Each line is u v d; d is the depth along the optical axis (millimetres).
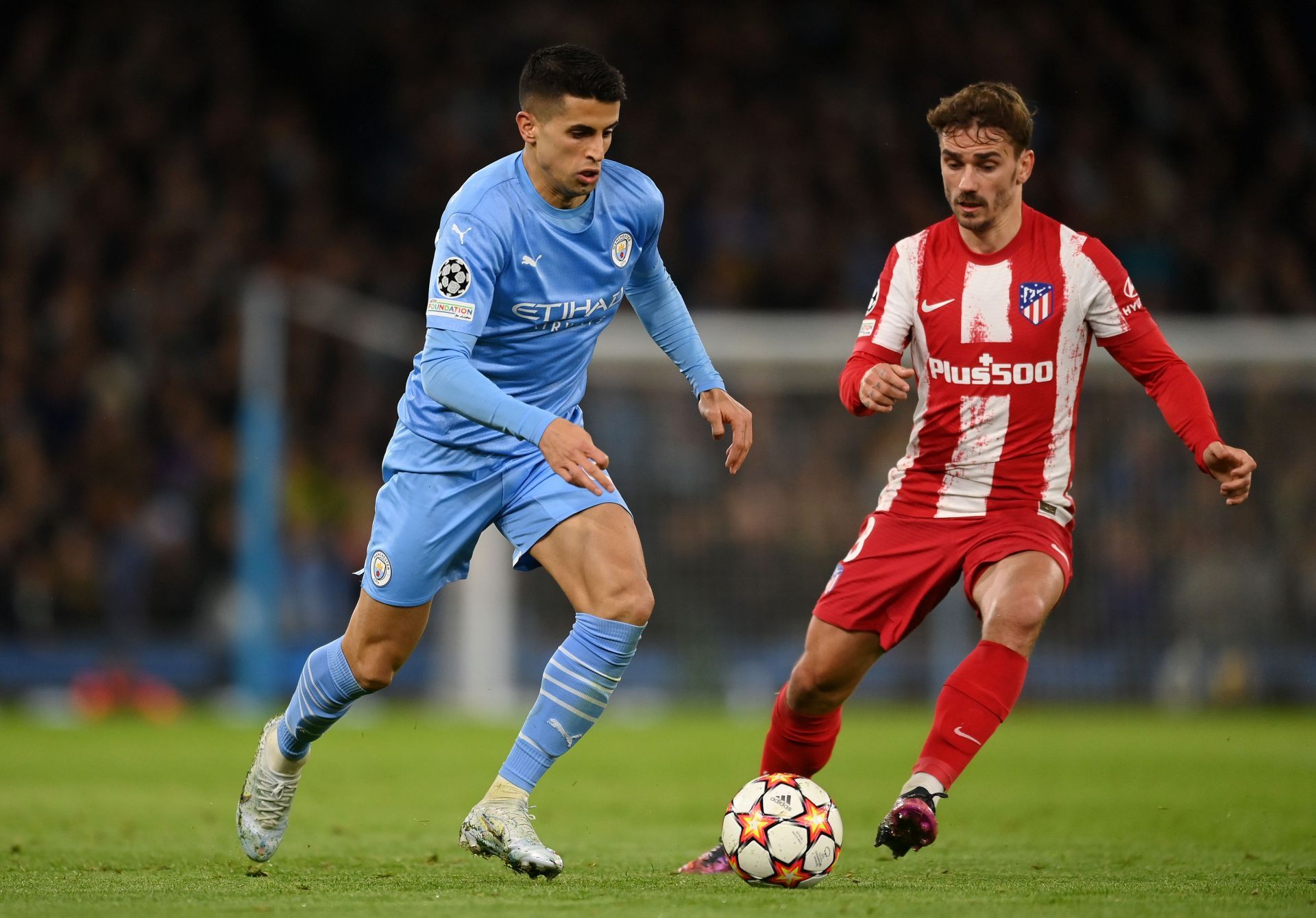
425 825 23766
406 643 17500
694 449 61906
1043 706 60531
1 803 27109
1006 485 17297
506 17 88062
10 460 65938
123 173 78688
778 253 80812
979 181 16719
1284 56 87750
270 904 14156
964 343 17312
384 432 72250
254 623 56594
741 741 43469
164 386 71062
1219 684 60344
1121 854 19516
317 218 80500
